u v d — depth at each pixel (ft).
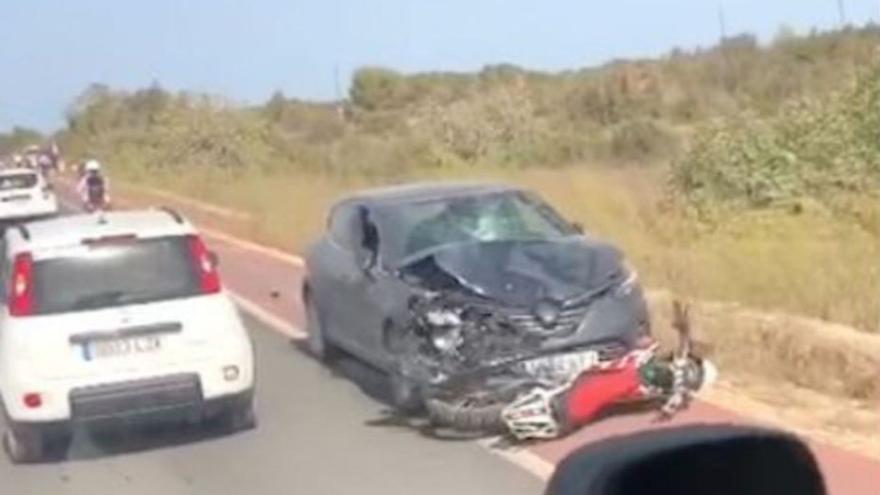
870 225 65.16
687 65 195.83
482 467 31.86
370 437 35.78
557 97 197.67
